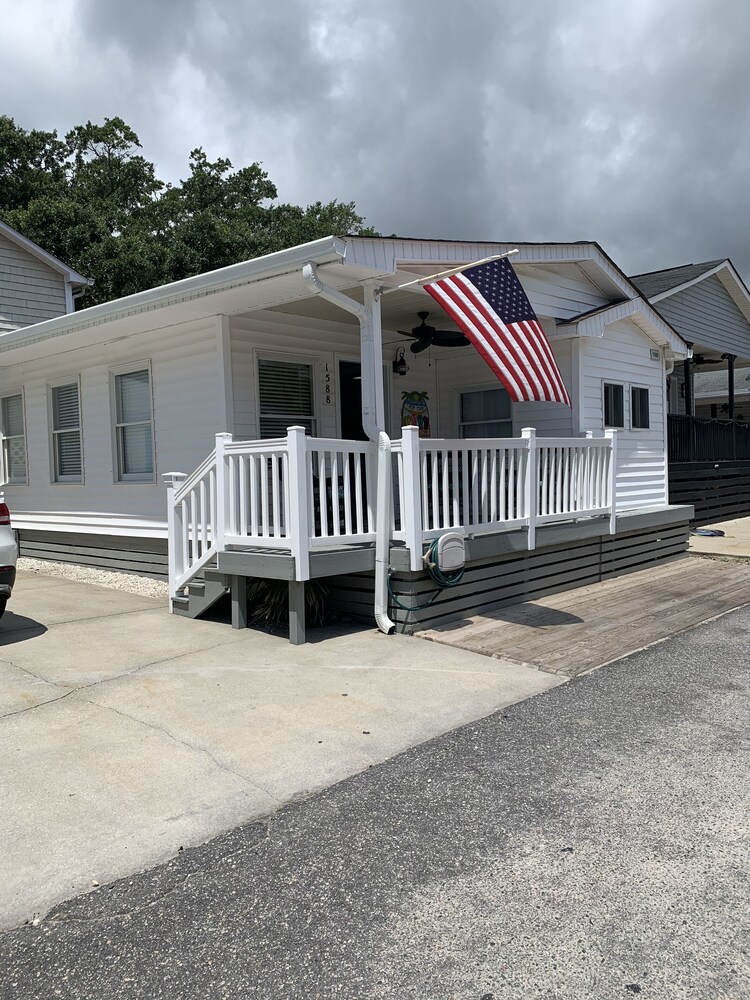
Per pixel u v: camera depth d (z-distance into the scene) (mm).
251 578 6832
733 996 2145
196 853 2982
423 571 6344
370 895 2680
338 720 4383
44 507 10828
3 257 13789
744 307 18875
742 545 11250
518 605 7391
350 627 6613
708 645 5902
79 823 3223
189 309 7508
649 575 9117
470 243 7156
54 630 6637
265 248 29391
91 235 24328
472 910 2576
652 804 3320
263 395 8211
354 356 9234
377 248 6133
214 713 4508
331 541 6059
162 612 7445
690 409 16781
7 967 2344
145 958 2373
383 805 3354
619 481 9805
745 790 3443
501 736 4129
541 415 9336
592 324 8836
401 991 2201
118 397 9367
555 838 3045
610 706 4582
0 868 2887
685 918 2508
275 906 2629
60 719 4422
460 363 10203
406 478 6164
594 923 2490
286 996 2193
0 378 11555
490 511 7266
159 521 8906
